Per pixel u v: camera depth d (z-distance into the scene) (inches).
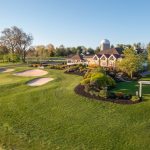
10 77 1979.6
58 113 1149.7
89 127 1021.2
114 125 1027.3
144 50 3489.2
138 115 1095.6
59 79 1795.0
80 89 1413.6
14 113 1168.8
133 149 892.6
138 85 1672.0
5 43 4478.3
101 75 1509.6
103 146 909.2
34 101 1286.9
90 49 6186.0
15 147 905.5
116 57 3088.1
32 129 1022.4
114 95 1282.0
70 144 921.5
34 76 1977.1
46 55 5580.7
